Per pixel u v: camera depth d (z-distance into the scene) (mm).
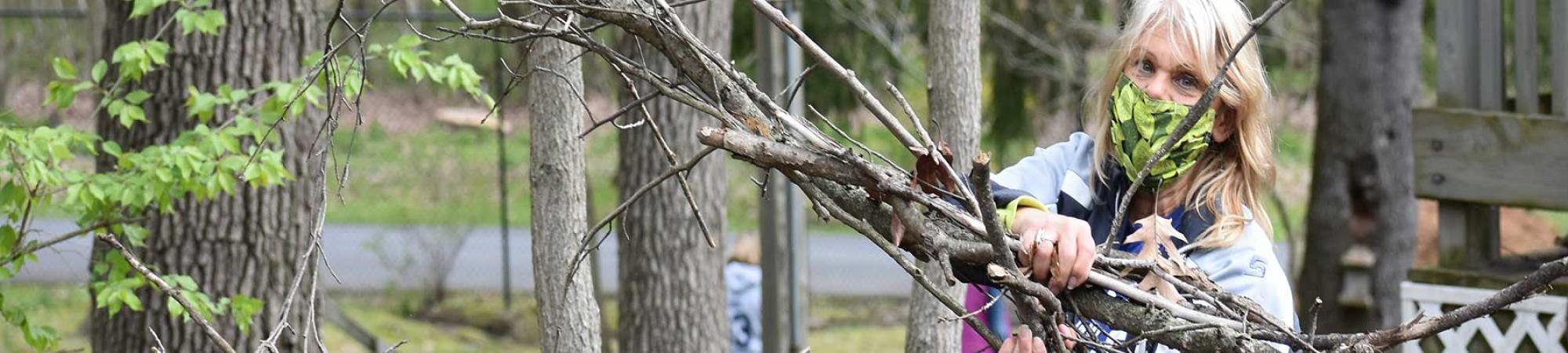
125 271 4414
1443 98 4871
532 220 2762
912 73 11680
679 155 6711
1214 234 2182
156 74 5066
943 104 3219
